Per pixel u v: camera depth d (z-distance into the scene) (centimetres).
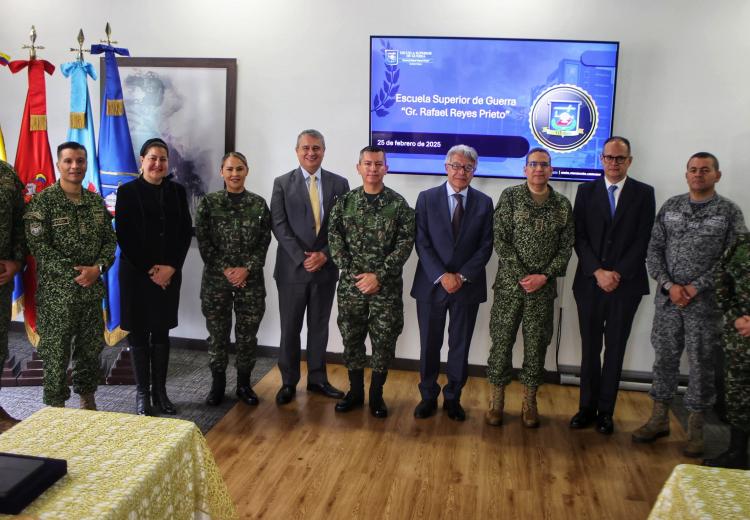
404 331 419
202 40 416
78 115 369
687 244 305
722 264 274
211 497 165
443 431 326
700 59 367
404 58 386
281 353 355
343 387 386
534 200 322
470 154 322
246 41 411
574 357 401
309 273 344
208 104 418
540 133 381
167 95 421
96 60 431
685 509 139
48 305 293
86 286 297
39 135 364
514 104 381
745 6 358
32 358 371
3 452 138
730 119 368
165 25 419
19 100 445
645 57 371
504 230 325
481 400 372
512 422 340
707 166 298
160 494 141
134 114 426
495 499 261
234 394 368
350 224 328
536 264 320
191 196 429
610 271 319
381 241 325
